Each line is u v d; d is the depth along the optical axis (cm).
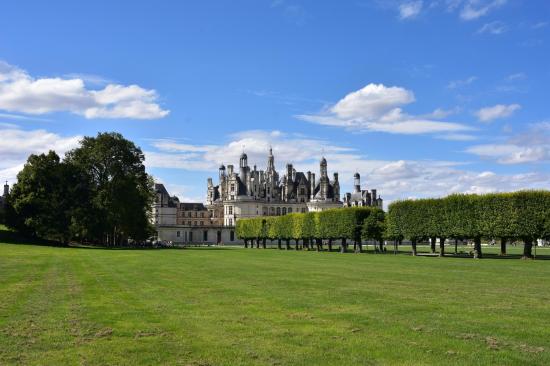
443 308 2362
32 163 11231
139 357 1554
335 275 4091
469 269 4791
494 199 7144
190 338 1780
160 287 3197
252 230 13825
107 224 11188
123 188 11281
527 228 6831
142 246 12800
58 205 10919
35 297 2722
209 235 19875
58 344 1706
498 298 2694
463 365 1448
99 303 2522
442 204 7831
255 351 1608
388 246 15225
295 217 11719
